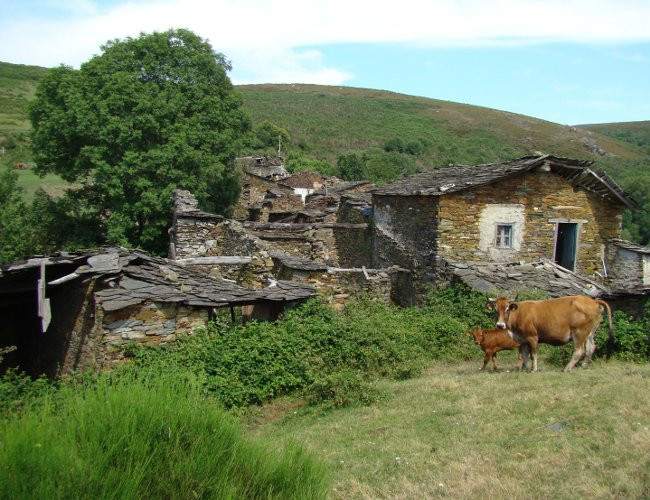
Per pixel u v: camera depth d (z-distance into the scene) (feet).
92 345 31.07
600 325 36.47
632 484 15.72
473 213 53.01
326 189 124.26
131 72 83.92
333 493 17.49
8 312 48.49
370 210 74.08
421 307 52.11
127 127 78.02
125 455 13.20
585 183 55.88
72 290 35.53
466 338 41.06
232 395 28.91
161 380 17.69
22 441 12.19
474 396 26.91
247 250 53.16
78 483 11.99
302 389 31.68
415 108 366.22
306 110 326.24
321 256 71.00
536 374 30.04
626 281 55.26
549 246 55.36
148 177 80.89
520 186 54.19
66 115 78.54
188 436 14.76
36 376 42.52
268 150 218.18
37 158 82.48
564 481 16.83
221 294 33.65
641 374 27.37
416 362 36.37
